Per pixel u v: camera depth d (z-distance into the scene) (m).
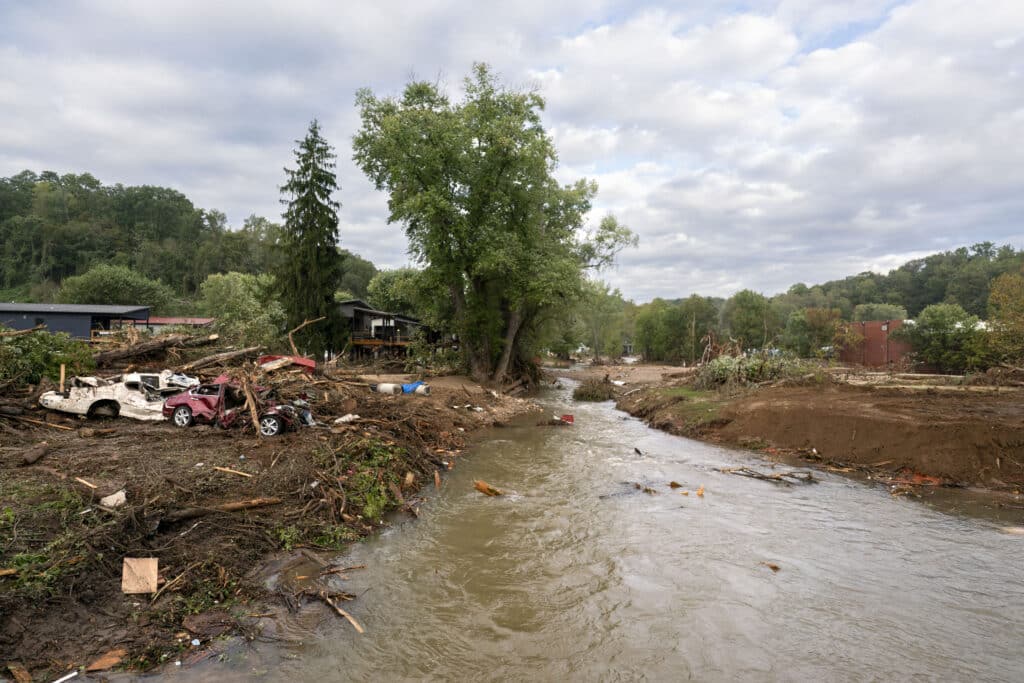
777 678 5.29
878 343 49.38
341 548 8.29
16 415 12.08
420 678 5.25
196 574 6.59
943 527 9.55
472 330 31.39
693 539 8.97
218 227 143.88
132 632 5.52
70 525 6.76
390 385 21.81
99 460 9.42
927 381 25.11
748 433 17.20
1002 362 28.47
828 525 9.66
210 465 9.94
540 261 29.81
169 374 14.60
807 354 56.38
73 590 5.76
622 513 10.29
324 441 12.52
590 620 6.40
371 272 115.50
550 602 6.84
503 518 9.99
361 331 46.16
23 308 33.12
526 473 13.40
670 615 6.53
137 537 6.88
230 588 6.52
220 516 7.98
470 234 29.70
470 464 14.36
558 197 33.84
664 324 76.44
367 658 5.55
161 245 121.06
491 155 28.75
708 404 21.31
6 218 113.94
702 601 6.87
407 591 7.07
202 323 48.16
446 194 28.67
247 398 13.36
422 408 18.50
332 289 38.16
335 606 6.44
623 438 18.42
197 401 13.34
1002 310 31.95
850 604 6.78
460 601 6.83
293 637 5.82
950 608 6.66
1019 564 7.96
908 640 5.95
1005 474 12.04
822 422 15.71
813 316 56.12
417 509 10.48
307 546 8.05
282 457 11.02
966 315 40.97
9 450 9.50
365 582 7.26
